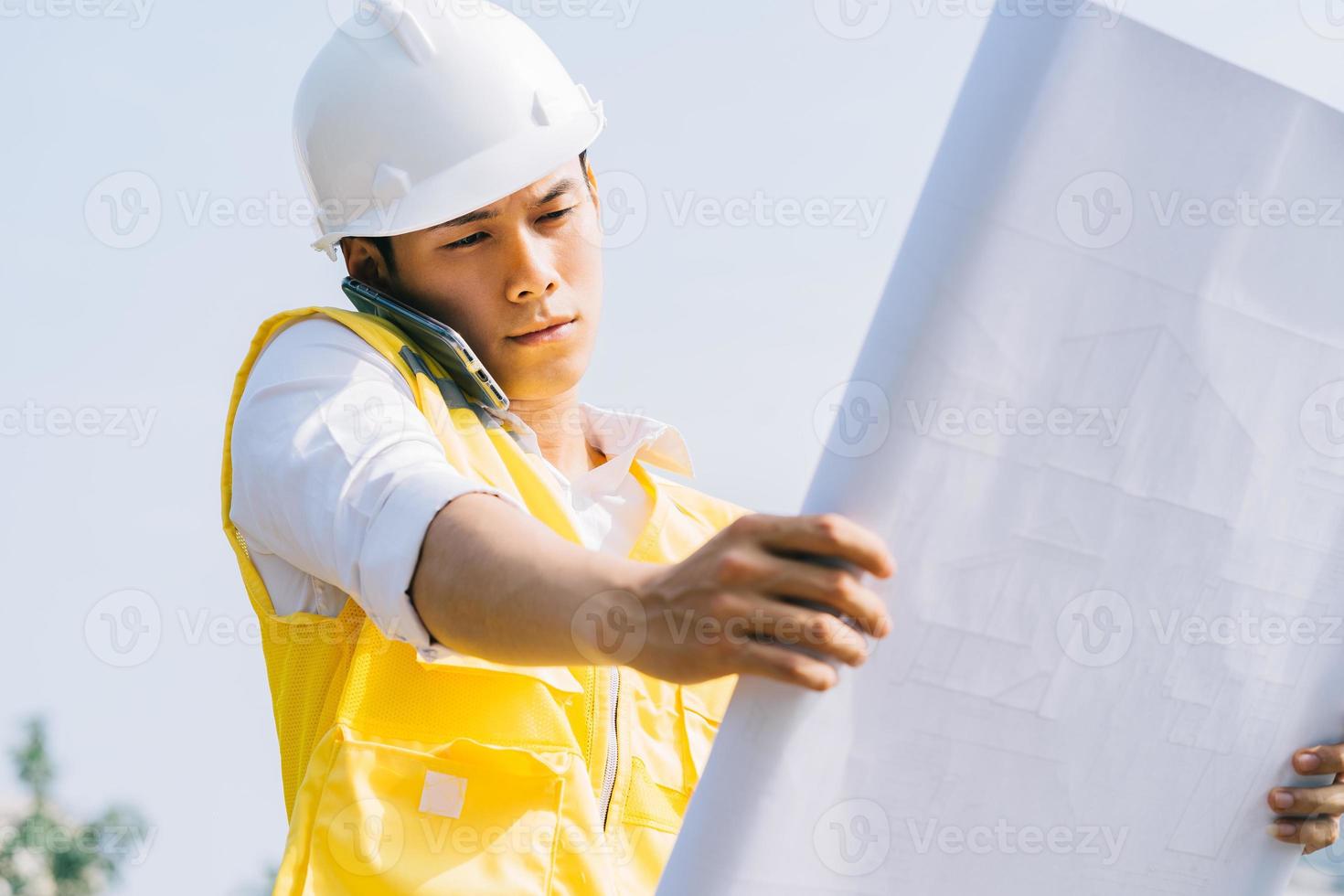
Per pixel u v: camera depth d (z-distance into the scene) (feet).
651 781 5.97
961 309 3.69
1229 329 4.05
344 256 6.51
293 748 5.74
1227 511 4.18
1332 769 4.63
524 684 5.49
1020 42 3.76
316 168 6.59
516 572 3.95
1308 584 4.42
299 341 5.56
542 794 5.36
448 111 6.31
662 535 6.72
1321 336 4.17
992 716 3.95
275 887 5.01
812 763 3.73
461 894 5.10
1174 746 4.34
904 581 3.73
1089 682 4.09
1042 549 3.90
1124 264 3.86
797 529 3.41
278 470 4.99
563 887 5.28
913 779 3.87
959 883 4.02
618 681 6.01
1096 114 3.79
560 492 6.27
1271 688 4.50
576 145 6.48
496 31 6.58
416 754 5.27
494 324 6.26
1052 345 3.81
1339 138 4.09
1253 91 3.95
